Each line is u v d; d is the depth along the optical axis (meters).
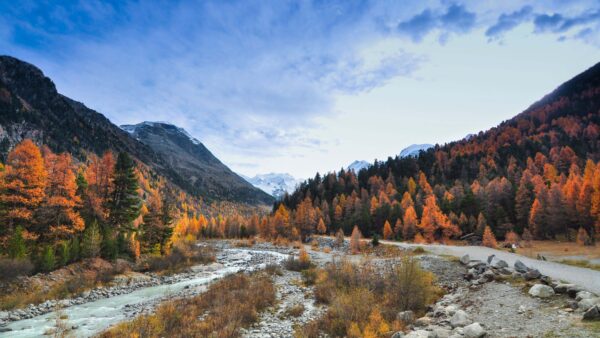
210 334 16.86
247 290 27.58
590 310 11.66
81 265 37.56
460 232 69.50
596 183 57.38
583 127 155.75
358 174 161.25
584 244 51.25
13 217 35.75
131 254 47.28
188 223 137.38
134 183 51.97
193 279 40.94
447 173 139.25
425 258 31.03
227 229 126.44
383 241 67.31
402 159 162.88
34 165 37.25
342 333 16.06
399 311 17.83
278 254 67.12
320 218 100.69
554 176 91.56
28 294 28.06
